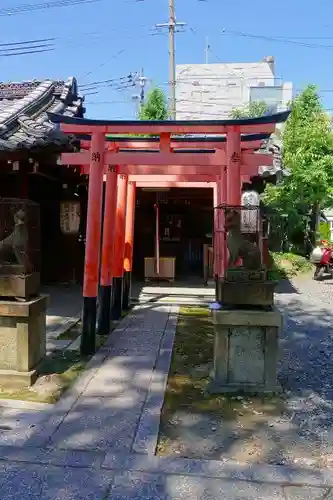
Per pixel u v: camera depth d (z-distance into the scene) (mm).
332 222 30047
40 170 8836
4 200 4938
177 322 8273
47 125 8859
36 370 5023
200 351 6445
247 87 30000
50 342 6656
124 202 8586
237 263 4941
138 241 14336
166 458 3475
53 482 3160
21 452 3510
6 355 4898
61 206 11648
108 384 4977
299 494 3072
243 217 5020
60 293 10898
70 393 4688
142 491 3082
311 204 17953
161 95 20406
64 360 5828
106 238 7359
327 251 14914
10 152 7309
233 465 3396
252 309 4848
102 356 6023
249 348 4820
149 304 10055
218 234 7238
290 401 4723
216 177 9039
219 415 4332
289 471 3324
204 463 3408
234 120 5918
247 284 4801
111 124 6148
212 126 6035
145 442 3701
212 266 12438
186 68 30656
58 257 12258
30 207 5012
